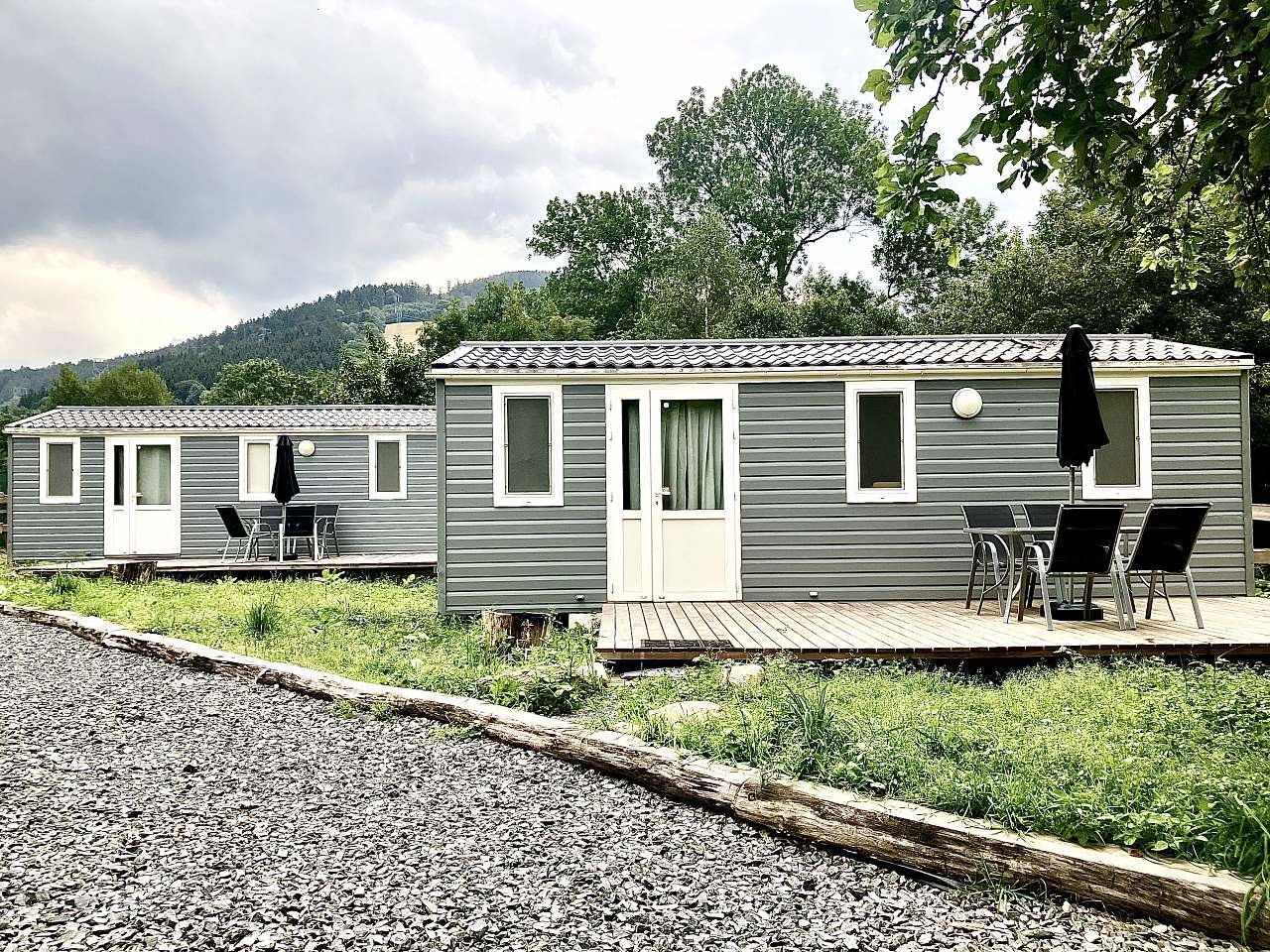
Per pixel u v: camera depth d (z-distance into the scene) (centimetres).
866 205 3994
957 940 297
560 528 1017
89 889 334
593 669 651
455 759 504
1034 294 2289
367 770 483
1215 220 607
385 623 1012
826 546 1020
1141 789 360
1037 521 928
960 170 446
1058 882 321
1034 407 1013
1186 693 559
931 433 1017
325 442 1861
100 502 1850
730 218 4025
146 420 1870
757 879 345
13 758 506
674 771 434
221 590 1327
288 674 677
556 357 1073
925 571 1016
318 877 344
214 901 322
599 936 299
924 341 1154
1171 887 301
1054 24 389
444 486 1010
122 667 771
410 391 3681
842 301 3244
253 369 5184
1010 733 471
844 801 369
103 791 447
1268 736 457
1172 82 428
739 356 1065
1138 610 891
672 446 1028
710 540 1024
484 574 1012
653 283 3997
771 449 1024
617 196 4281
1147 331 2181
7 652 849
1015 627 805
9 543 1831
